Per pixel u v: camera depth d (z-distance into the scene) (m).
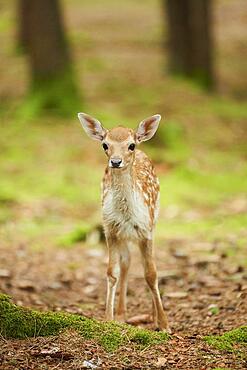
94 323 7.73
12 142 19.61
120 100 23.39
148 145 19.03
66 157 18.62
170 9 26.58
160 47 33.56
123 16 41.38
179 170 17.67
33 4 22.25
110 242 8.68
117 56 30.97
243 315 9.04
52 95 21.86
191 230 14.00
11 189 16.23
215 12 42.38
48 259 12.35
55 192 16.34
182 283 10.89
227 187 17.08
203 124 21.81
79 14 41.66
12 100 23.61
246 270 11.14
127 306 9.96
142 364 7.02
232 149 20.19
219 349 7.49
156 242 13.22
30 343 7.36
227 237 13.21
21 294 10.05
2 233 13.80
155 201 9.22
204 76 26.45
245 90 27.72
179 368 6.95
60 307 9.55
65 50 22.50
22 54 30.50
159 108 22.69
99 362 7.02
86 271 11.70
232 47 34.34
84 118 8.94
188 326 8.85
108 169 8.82
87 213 15.29
